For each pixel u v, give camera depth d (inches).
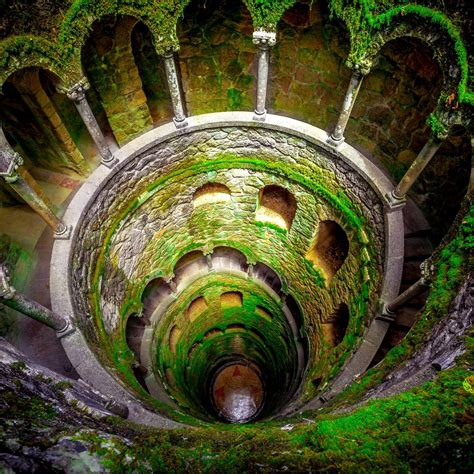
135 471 102.9
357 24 302.0
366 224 390.0
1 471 85.1
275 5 312.0
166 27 327.9
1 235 388.2
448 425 110.8
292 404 454.9
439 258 248.8
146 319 555.2
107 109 424.8
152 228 483.8
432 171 370.0
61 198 429.4
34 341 345.1
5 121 398.3
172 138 409.7
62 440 105.1
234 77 454.3
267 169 455.5
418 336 220.5
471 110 268.8
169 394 510.6
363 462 103.9
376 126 398.3
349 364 324.2
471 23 247.6
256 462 109.1
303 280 546.6
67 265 340.5
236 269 645.3
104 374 294.4
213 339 746.2
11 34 281.3
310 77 421.7
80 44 315.9
